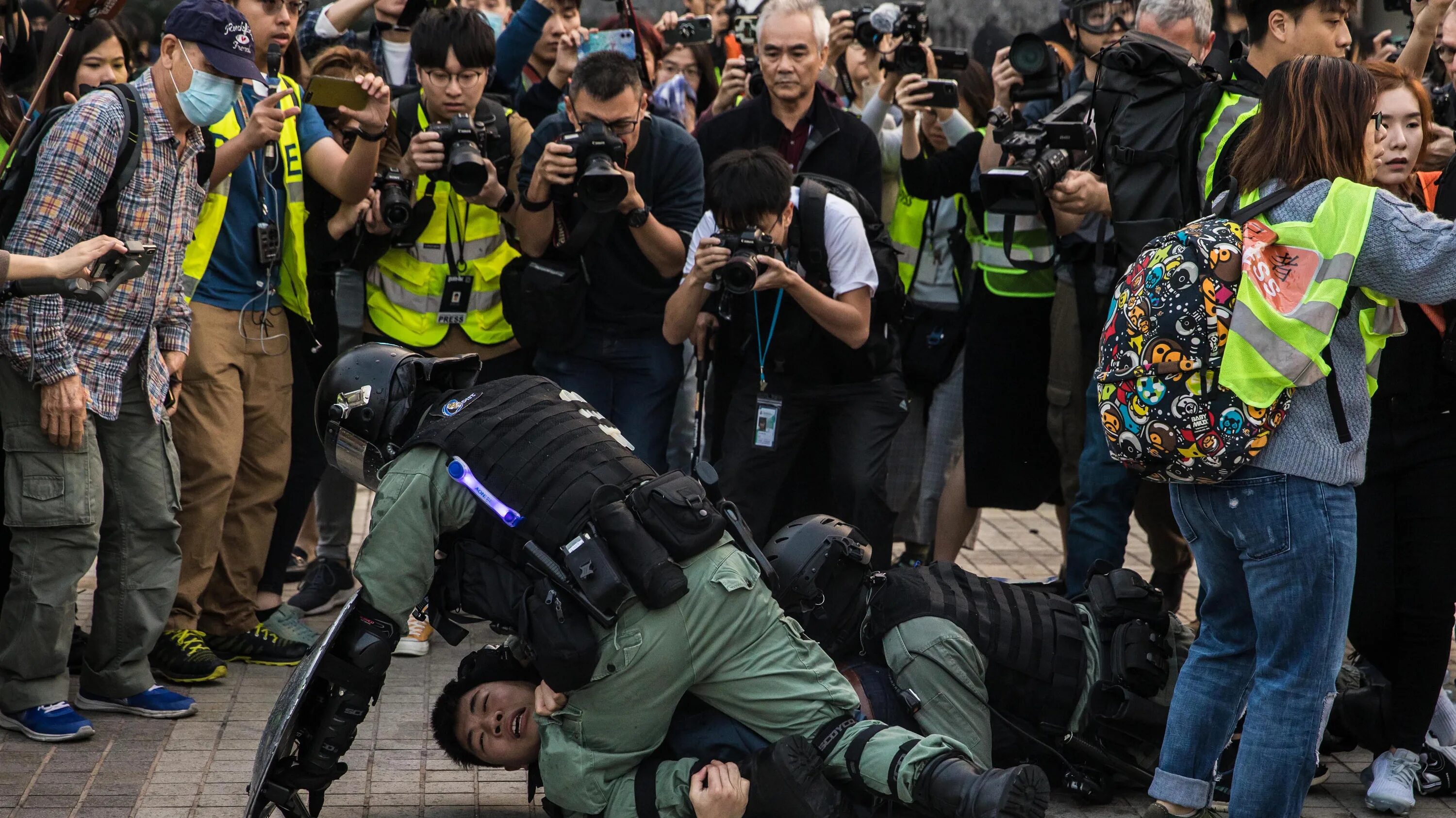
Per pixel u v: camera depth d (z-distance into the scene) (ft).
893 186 18.99
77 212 12.47
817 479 16.83
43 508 12.83
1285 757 10.26
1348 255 9.86
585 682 10.25
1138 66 14.02
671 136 16.31
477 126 16.01
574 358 16.53
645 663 10.20
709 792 10.21
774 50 17.03
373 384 11.02
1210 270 10.10
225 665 15.16
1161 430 10.18
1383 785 12.37
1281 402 10.07
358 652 10.41
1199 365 10.06
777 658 10.59
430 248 16.46
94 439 13.09
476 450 10.50
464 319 16.63
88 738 13.23
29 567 13.03
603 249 16.07
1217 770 12.30
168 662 14.83
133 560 13.74
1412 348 12.00
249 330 15.20
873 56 20.77
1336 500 10.17
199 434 14.80
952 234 18.49
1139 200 14.07
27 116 13.11
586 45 17.11
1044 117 15.93
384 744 13.44
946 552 18.51
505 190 16.29
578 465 10.46
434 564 10.66
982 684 11.72
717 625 10.34
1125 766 12.24
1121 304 10.50
